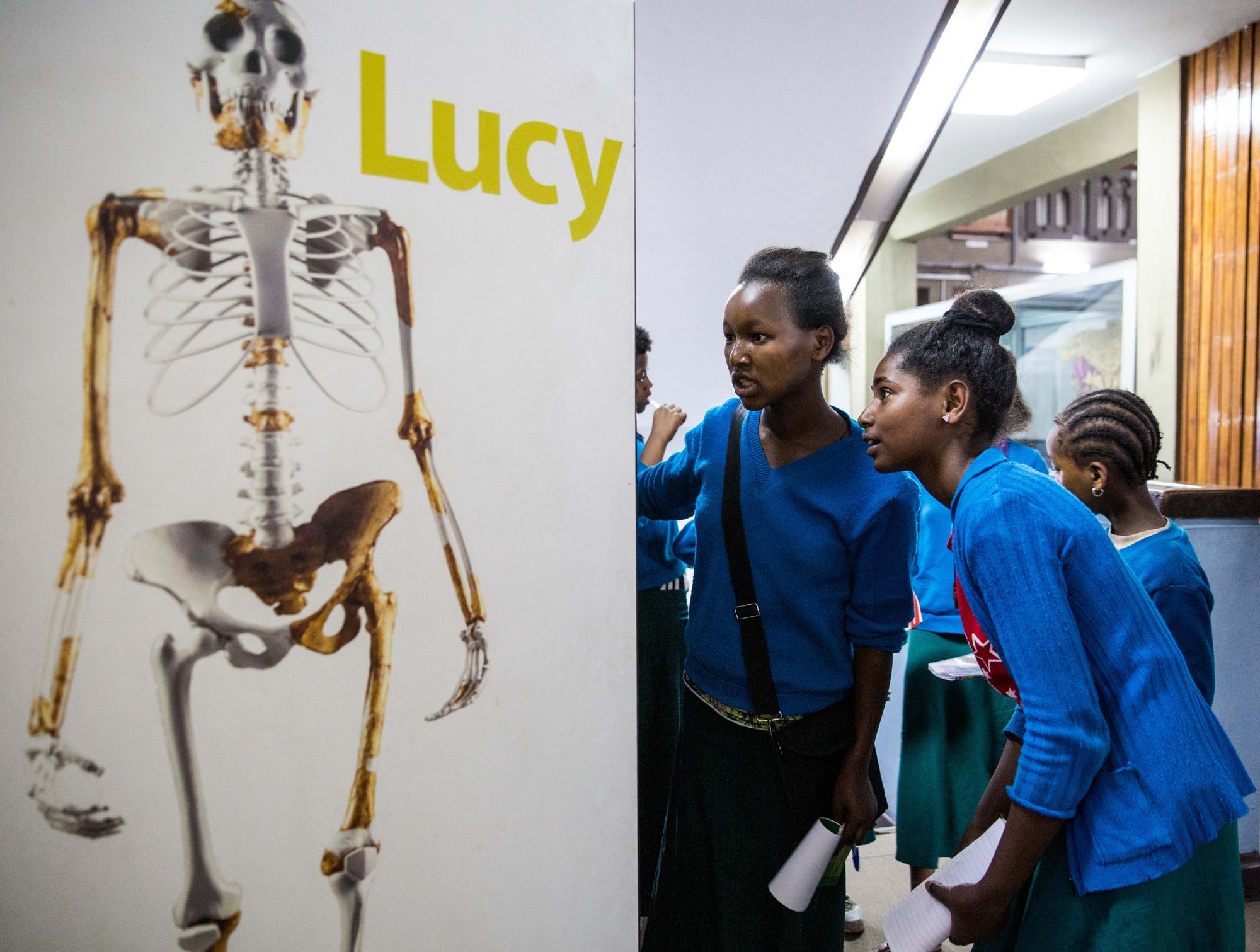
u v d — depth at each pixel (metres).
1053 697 0.96
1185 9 4.13
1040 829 0.97
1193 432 4.62
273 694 0.67
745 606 1.28
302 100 0.66
